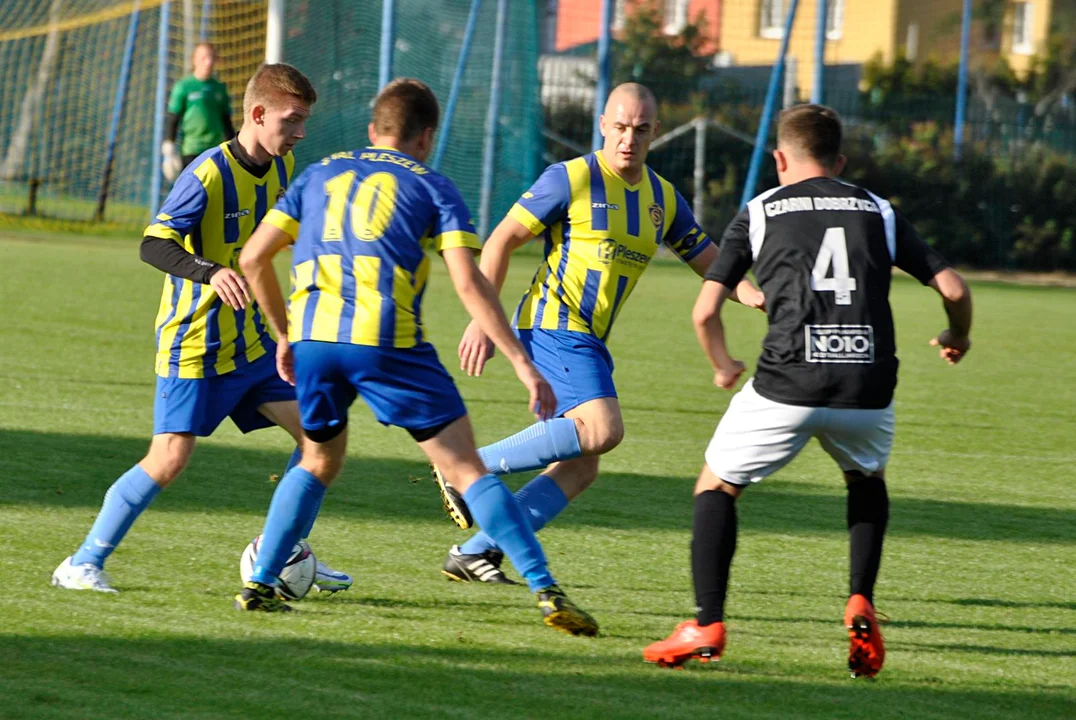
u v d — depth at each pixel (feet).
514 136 216.54
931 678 36.55
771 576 48.70
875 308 36.68
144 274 146.82
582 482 47.62
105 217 215.72
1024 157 241.55
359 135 214.69
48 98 226.38
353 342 37.11
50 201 222.69
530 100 216.13
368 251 37.35
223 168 42.55
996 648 40.24
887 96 272.51
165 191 215.10
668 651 35.86
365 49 215.10
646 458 71.56
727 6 331.77
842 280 36.58
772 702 33.65
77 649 35.06
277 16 183.52
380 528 53.36
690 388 97.19
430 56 223.51
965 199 236.63
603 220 46.52
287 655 35.58
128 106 222.28
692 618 42.11
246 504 55.72
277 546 39.99
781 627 41.60
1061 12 369.91
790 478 68.08
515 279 168.55
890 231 37.29
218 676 33.40
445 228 37.76
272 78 42.57
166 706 30.94
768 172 226.79
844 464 37.96
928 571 50.55
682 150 229.45
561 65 290.15
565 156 234.79
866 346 36.47
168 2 202.90
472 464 38.47
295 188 38.83
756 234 37.50
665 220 48.34
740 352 117.08
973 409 94.43
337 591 43.37
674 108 231.71
